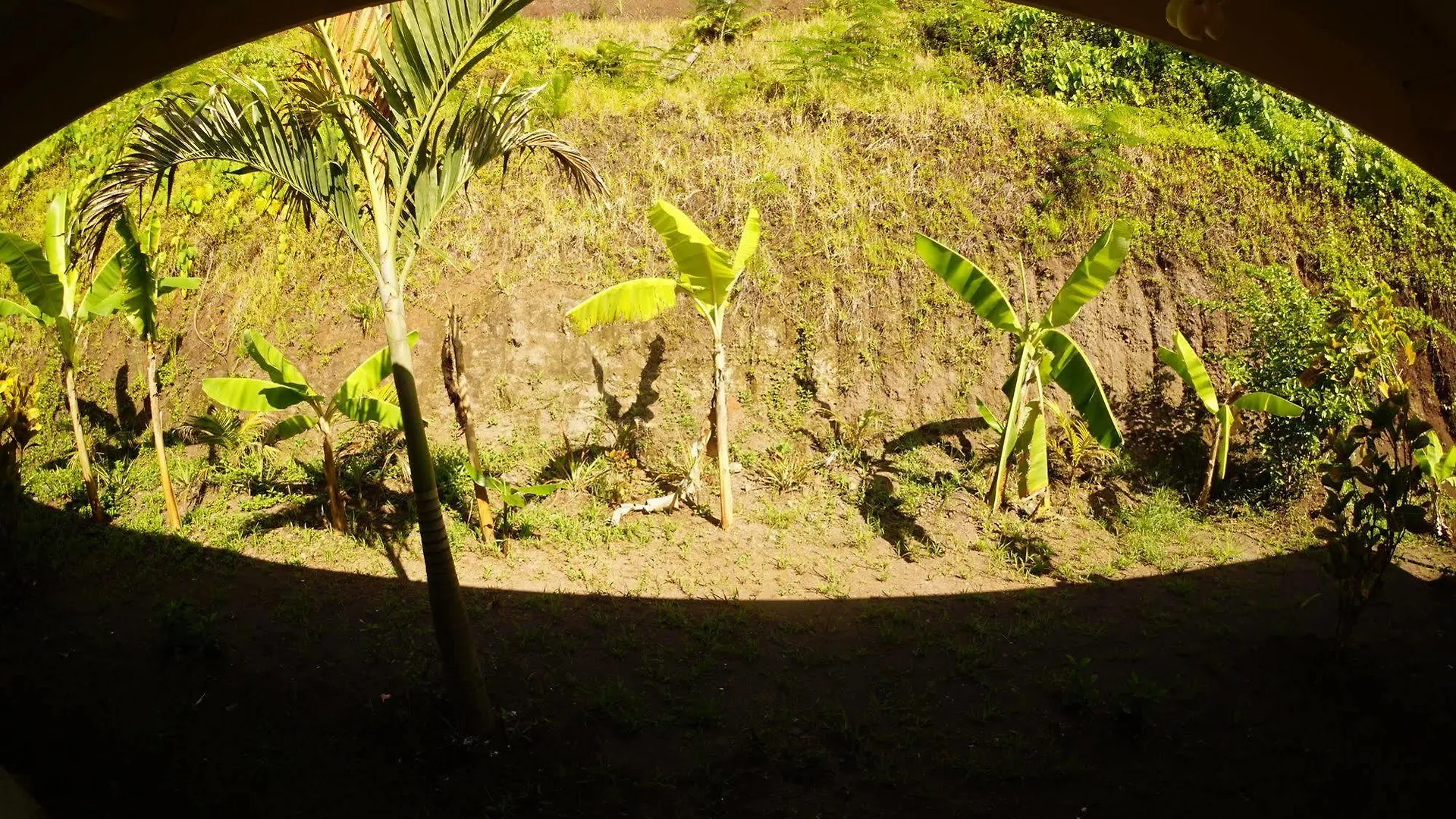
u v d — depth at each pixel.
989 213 12.62
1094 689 7.05
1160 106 13.96
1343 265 11.98
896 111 13.42
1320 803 6.04
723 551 9.80
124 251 9.64
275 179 6.86
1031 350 9.59
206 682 7.45
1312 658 7.71
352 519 10.30
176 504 10.65
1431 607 8.77
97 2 3.92
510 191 12.86
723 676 7.65
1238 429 11.11
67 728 6.77
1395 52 4.29
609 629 8.32
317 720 6.98
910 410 11.91
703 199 12.91
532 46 15.53
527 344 12.06
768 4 17.62
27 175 15.22
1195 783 6.30
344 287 12.43
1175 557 9.79
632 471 11.00
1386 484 7.31
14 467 8.89
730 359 12.19
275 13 4.32
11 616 8.50
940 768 6.52
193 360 12.61
